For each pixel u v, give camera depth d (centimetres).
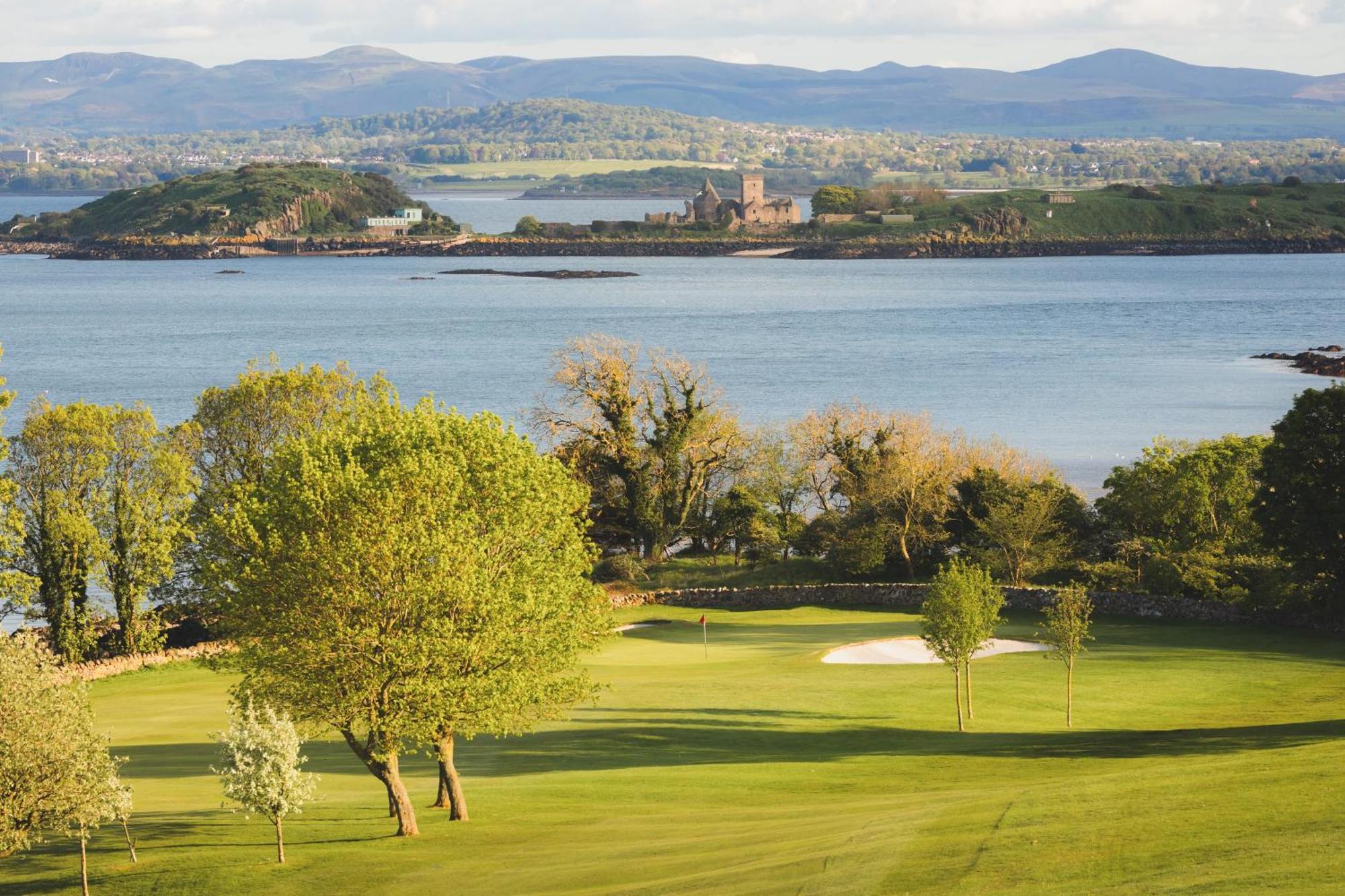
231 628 5588
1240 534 12406
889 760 6394
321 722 5669
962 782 5769
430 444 5812
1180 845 3691
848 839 4284
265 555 5334
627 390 15138
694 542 15888
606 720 7462
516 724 5953
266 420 11925
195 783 6184
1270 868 3347
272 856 4903
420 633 5259
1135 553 12550
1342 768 4578
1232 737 6594
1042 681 8419
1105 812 4200
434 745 5428
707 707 7750
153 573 10975
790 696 8050
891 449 14788
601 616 6144
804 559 14912
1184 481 12519
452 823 5356
